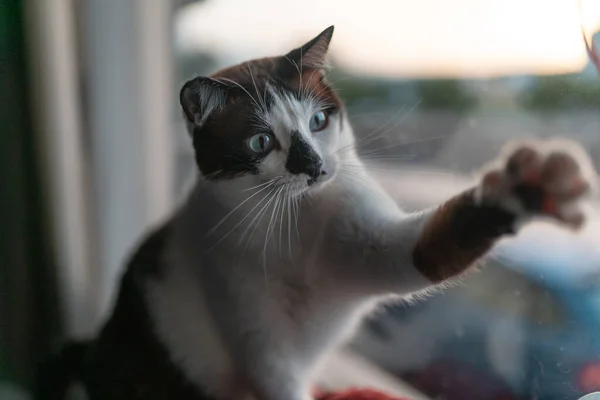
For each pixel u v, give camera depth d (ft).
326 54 1.45
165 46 1.97
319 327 1.52
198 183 1.52
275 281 1.47
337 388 1.72
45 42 1.88
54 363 1.88
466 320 1.56
